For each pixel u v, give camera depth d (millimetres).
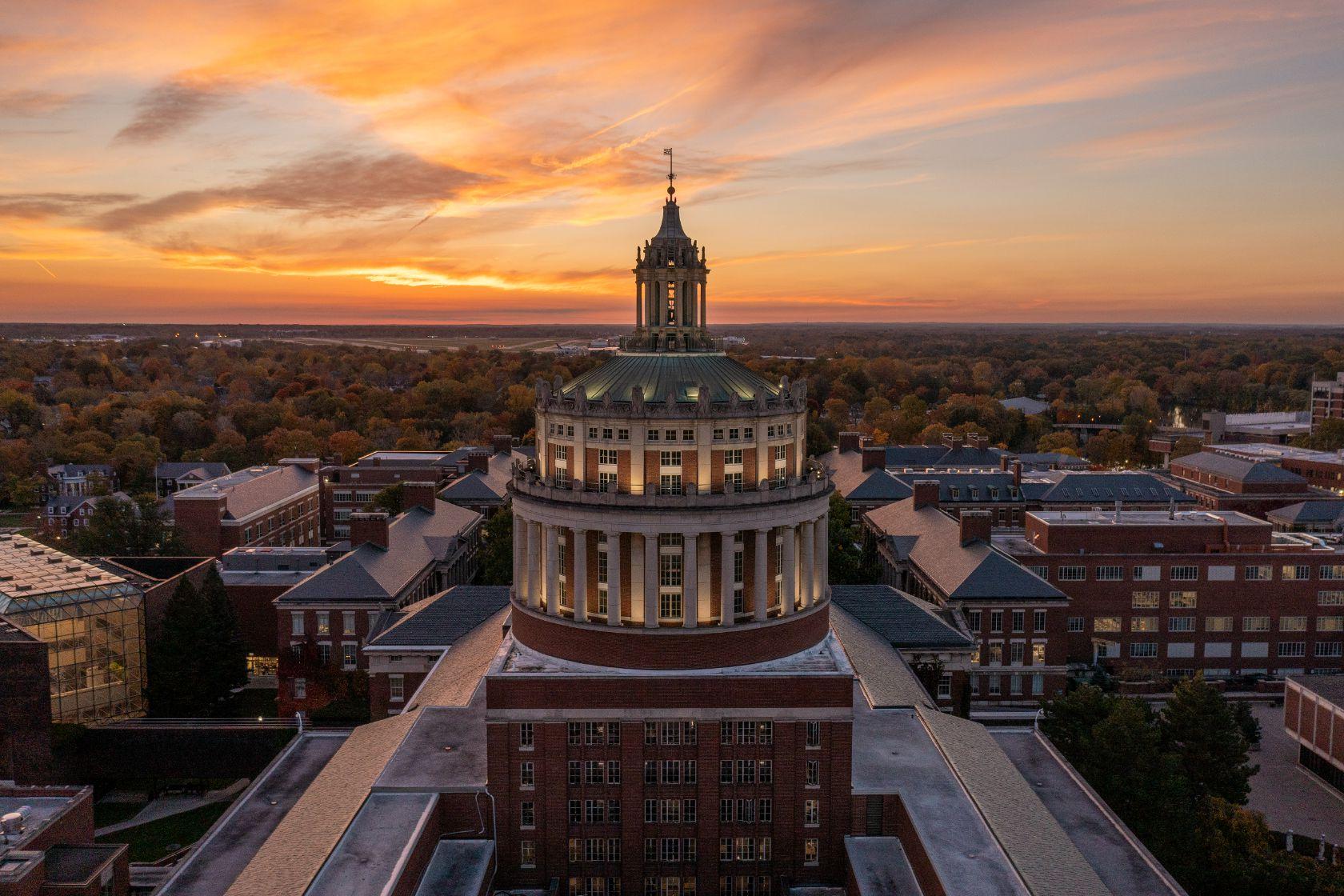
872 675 104750
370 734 97688
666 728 81938
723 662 82812
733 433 83312
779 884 82438
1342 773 110000
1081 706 102125
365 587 129375
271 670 146000
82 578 124750
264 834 83875
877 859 79375
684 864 82625
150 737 113750
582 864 82375
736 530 82438
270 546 195750
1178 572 145125
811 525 88312
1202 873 84000
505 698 80938
